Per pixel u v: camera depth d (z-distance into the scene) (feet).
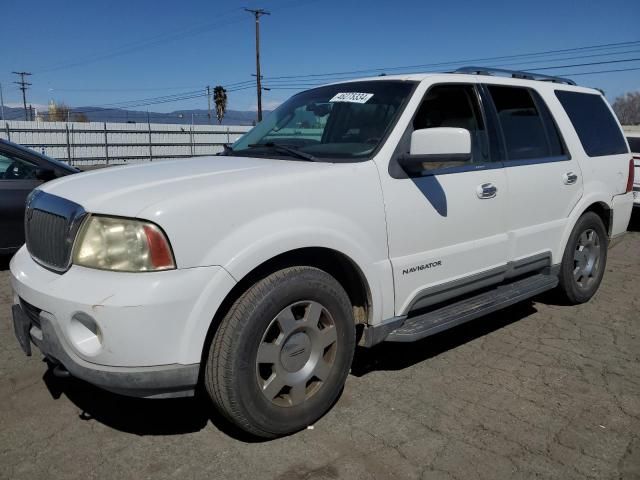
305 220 9.29
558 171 14.69
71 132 116.98
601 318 15.67
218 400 8.84
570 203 15.24
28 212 10.14
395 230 10.64
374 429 9.81
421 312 11.94
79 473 8.59
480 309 12.32
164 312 7.94
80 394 11.07
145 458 8.99
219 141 137.59
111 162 122.52
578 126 16.02
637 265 22.24
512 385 11.52
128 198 8.41
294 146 11.78
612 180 16.85
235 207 8.63
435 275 11.51
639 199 30.17
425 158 10.29
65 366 8.55
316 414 9.80
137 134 124.98
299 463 8.84
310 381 9.83
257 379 8.89
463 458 8.96
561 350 13.39
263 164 10.45
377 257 10.37
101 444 9.38
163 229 8.00
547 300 17.10
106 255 8.13
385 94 12.01
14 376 11.78
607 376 11.98
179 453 9.12
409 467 8.73
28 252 10.28
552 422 10.07
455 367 12.39
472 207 12.12
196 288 8.14
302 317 9.50
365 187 10.22
